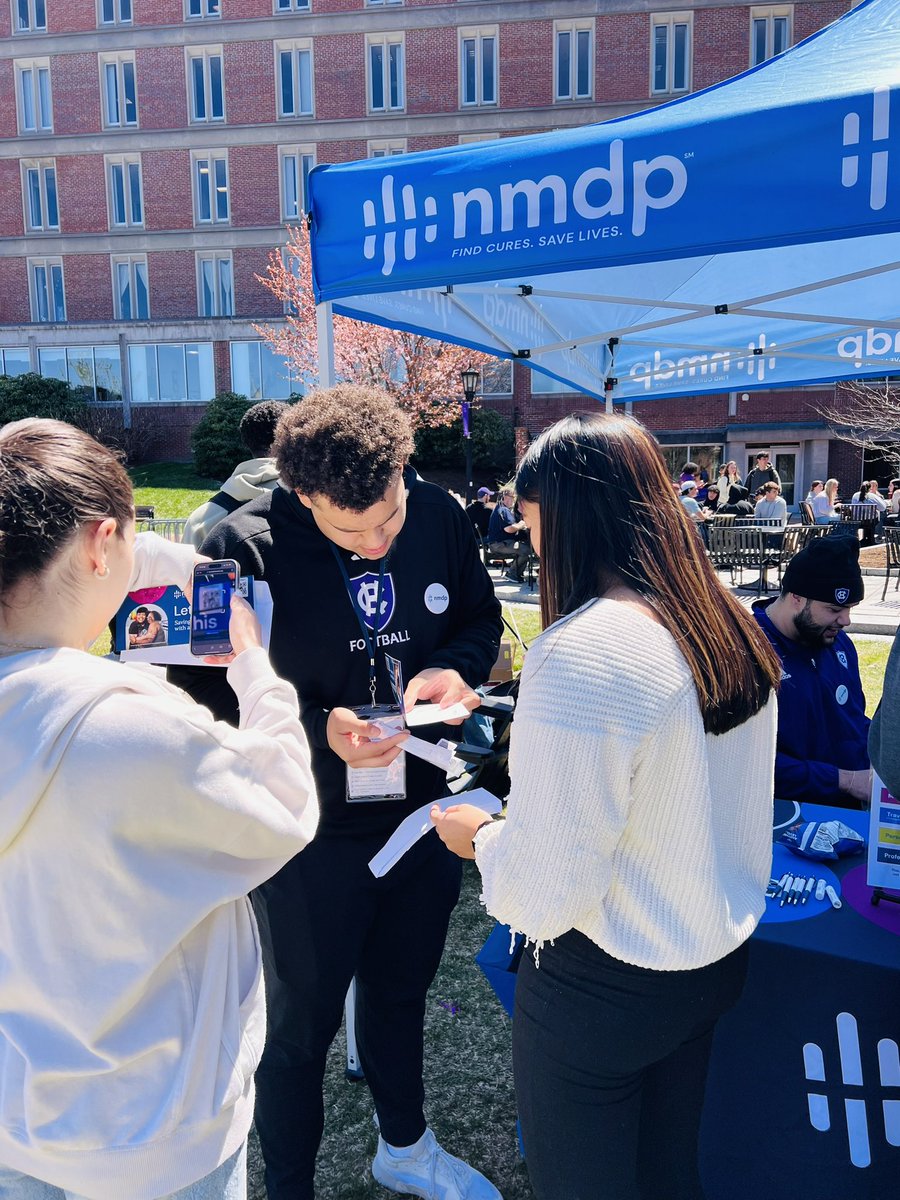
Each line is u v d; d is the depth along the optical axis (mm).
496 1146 2146
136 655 1335
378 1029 1919
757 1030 1685
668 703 1085
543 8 23172
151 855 933
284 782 1044
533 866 1081
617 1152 1261
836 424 23094
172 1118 983
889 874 1754
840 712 2672
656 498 1201
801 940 1664
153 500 22062
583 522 1191
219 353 25938
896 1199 1590
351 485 1472
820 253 3930
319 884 1730
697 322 4926
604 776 1067
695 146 1936
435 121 24047
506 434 24250
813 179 1854
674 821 1121
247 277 25500
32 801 855
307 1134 1780
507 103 23766
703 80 22969
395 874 1801
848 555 2498
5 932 920
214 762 945
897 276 4059
